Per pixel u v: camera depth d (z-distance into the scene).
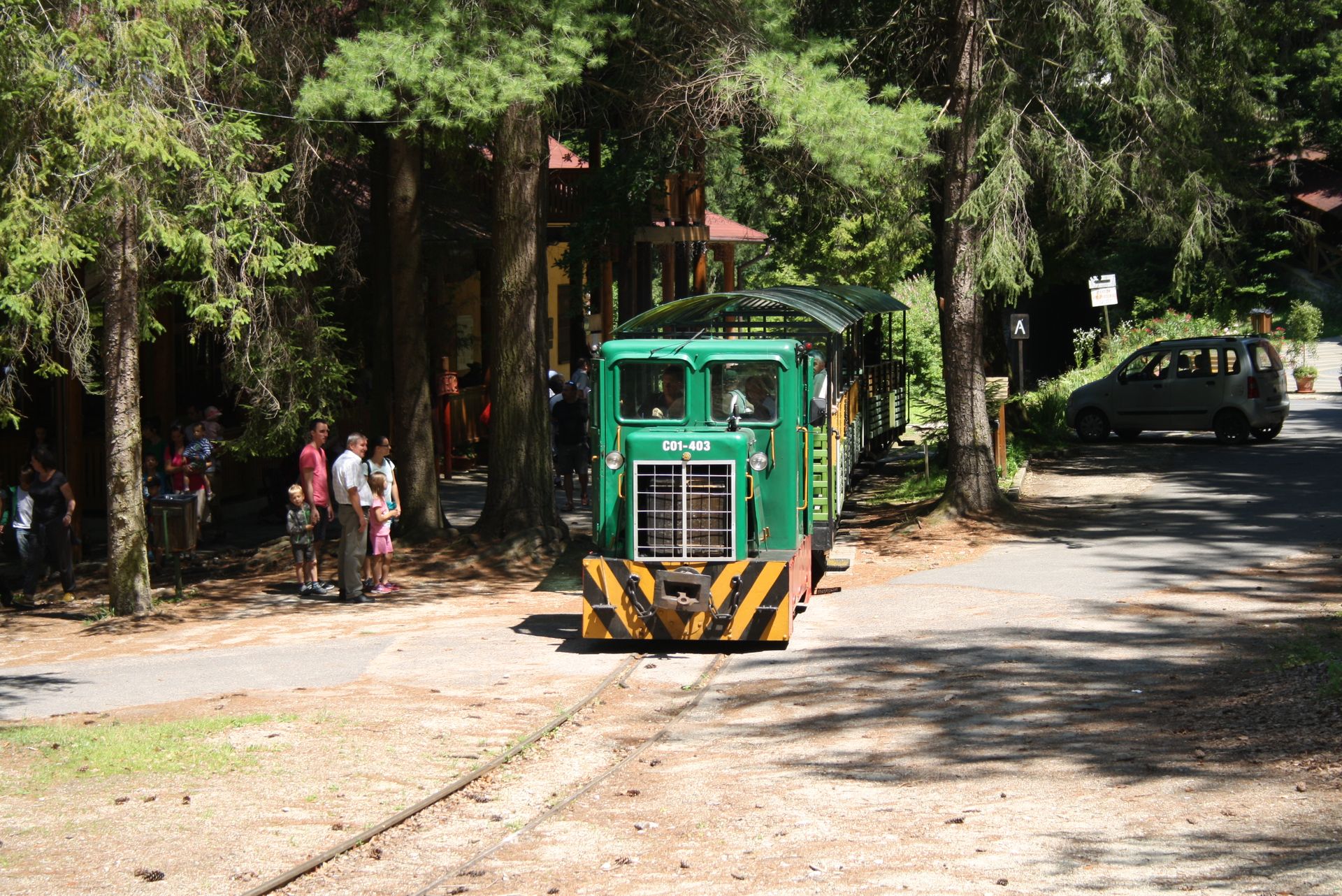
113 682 12.32
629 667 12.60
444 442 28.56
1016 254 18.72
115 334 16.47
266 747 9.66
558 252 35.88
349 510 16.70
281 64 18.30
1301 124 45.47
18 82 12.23
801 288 21.66
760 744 9.88
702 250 34.78
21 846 7.55
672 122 20.23
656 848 7.62
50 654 14.47
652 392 13.76
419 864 7.50
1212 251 20.92
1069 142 19.47
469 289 32.66
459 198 29.20
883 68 22.12
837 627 13.96
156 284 18.11
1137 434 29.84
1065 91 20.06
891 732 9.90
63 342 16.02
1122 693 10.55
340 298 23.11
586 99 22.23
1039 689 10.83
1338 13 44.44
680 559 13.09
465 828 8.19
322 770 9.16
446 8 16.09
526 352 19.77
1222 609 13.65
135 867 7.23
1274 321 46.88
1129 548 17.66
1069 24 18.66
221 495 24.95
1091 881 6.45
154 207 15.05
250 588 18.14
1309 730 8.83
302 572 17.39
